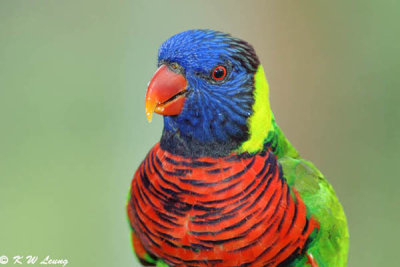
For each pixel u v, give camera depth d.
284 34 12.12
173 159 5.97
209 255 5.98
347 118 12.40
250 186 5.85
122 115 13.73
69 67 14.05
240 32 12.35
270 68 12.10
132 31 13.66
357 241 12.77
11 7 14.09
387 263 12.63
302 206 6.09
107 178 13.49
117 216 13.34
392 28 12.34
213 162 5.89
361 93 12.37
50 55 14.12
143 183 6.17
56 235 13.00
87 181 13.46
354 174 12.62
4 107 13.83
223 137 5.90
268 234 5.86
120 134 13.62
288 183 6.21
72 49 14.09
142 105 13.59
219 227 5.84
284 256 6.05
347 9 12.22
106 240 13.24
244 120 5.96
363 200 12.70
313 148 12.13
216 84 5.92
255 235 5.84
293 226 5.95
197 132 5.91
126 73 13.84
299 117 12.07
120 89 13.90
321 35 12.15
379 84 12.42
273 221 5.85
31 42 14.12
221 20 12.63
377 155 12.57
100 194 13.45
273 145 6.38
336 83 12.28
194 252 6.01
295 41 12.10
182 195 5.89
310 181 6.45
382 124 12.50
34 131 13.75
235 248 5.89
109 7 13.99
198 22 12.95
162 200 5.97
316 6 12.07
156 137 13.27
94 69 14.00
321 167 12.23
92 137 13.73
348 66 12.34
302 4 12.03
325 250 6.45
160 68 6.05
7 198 13.18
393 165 12.55
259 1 12.18
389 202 12.66
